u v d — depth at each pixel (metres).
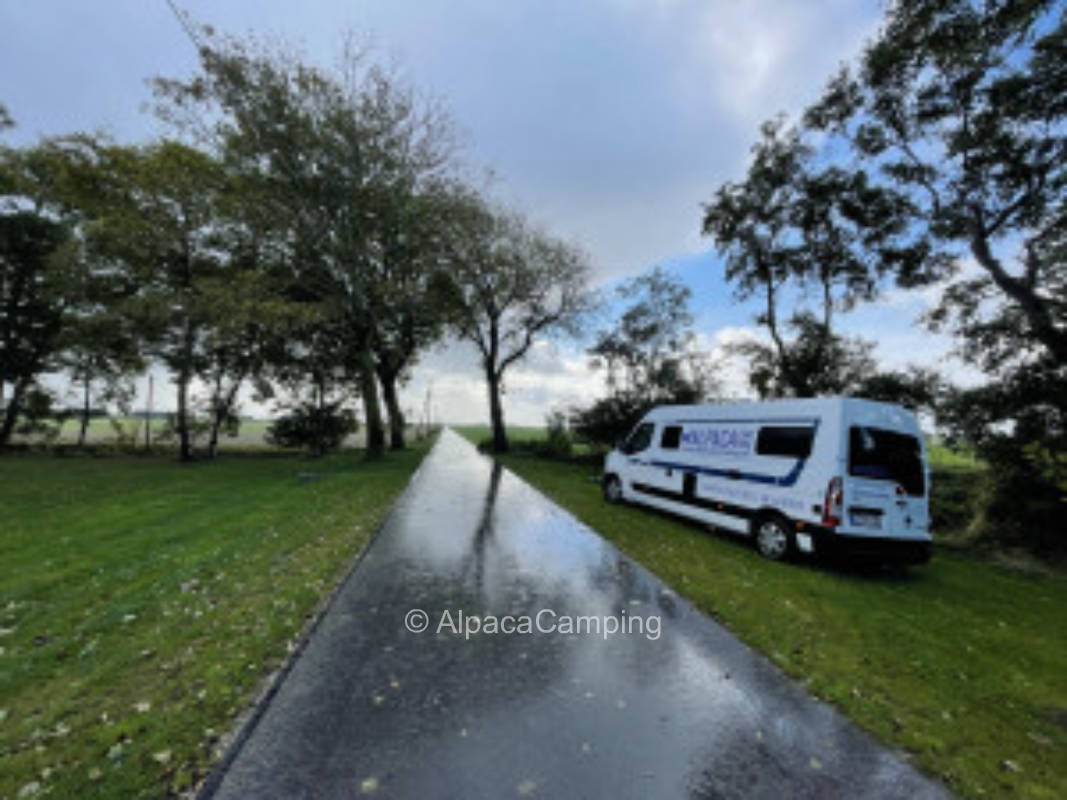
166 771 2.32
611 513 9.58
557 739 2.63
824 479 6.21
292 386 26.52
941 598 5.65
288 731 2.63
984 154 10.73
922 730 2.90
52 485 13.45
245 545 6.67
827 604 5.11
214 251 21.28
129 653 3.59
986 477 9.30
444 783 2.28
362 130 16.25
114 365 26.55
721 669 3.50
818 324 16.44
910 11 9.77
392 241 18.38
